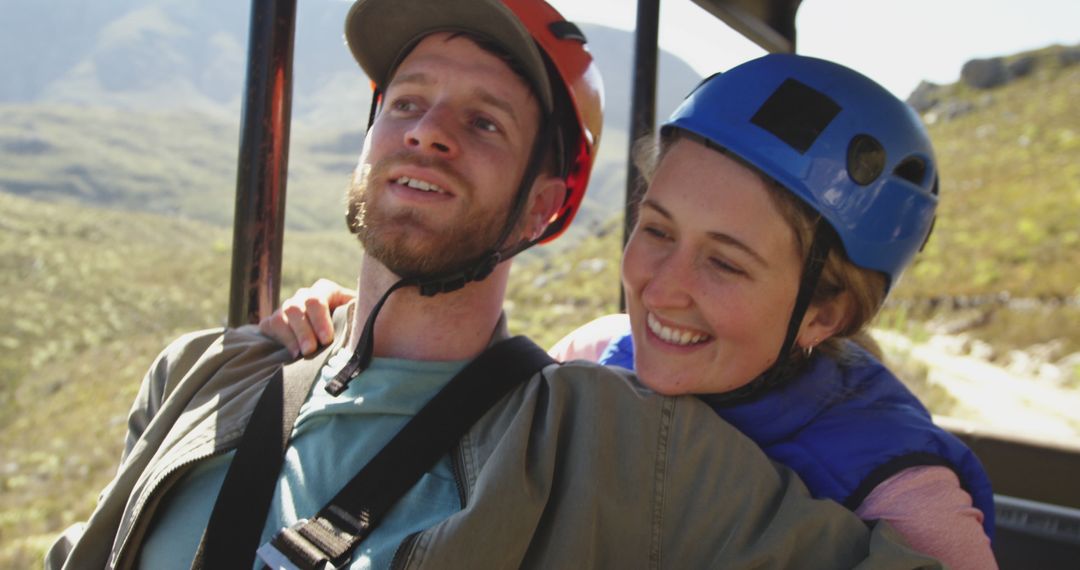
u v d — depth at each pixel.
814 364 1.62
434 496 1.55
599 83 2.02
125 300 44.50
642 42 2.38
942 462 1.46
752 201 1.42
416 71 1.85
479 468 1.56
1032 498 2.26
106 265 55.28
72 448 16.02
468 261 1.78
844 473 1.46
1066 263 29.14
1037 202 38.66
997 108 61.19
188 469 1.68
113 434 17.11
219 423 1.71
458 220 1.75
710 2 2.30
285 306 1.98
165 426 1.79
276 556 1.49
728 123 1.44
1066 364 20.05
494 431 1.62
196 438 1.70
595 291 17.48
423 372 1.72
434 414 1.63
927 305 29.14
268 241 2.10
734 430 1.49
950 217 40.66
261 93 2.07
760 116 1.43
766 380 1.54
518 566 1.40
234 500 1.60
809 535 1.35
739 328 1.45
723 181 1.43
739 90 1.47
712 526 1.41
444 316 1.79
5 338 32.38
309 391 1.77
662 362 1.51
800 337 1.54
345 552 1.48
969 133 58.06
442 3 1.82
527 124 1.86
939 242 36.25
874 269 1.50
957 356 22.81
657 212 1.49
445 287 1.76
